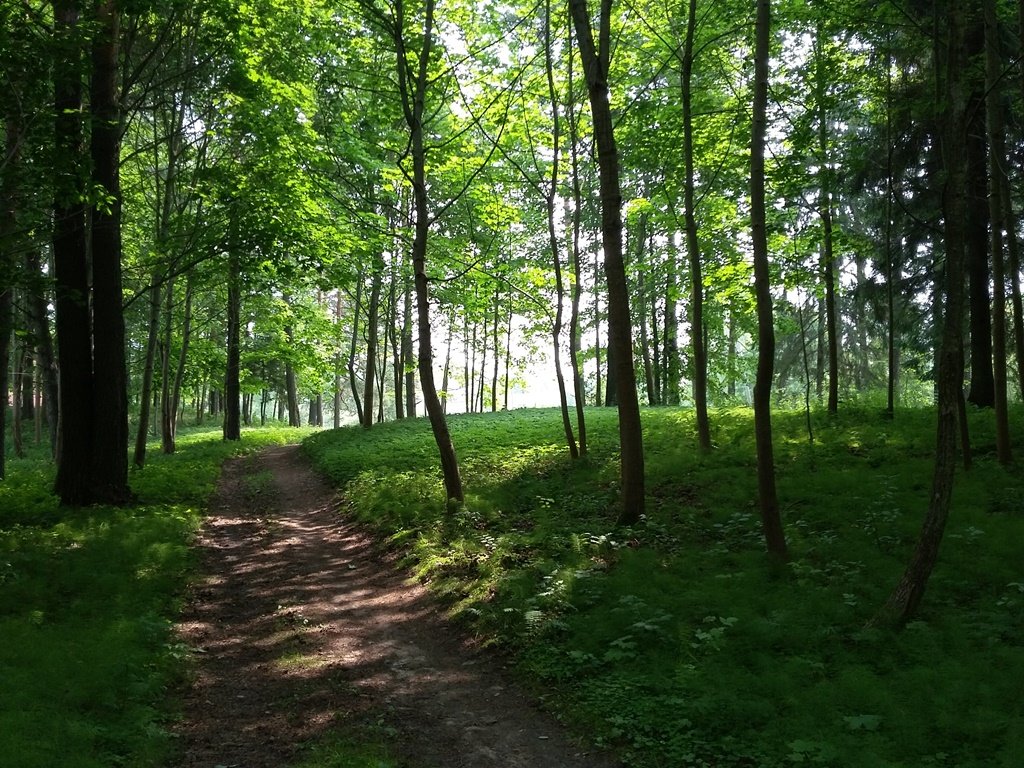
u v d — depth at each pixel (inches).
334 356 1485.0
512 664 263.4
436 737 209.8
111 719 205.6
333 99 655.8
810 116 519.2
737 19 552.1
